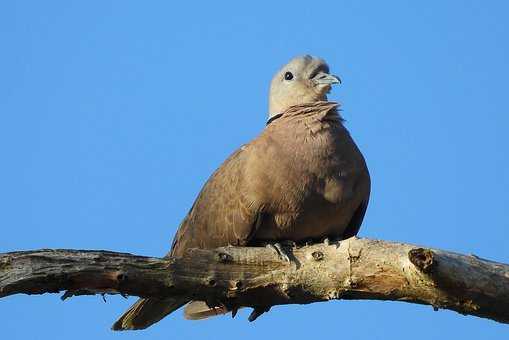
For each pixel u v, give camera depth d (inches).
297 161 538.0
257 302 455.5
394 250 437.7
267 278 446.3
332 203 545.3
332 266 443.5
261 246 561.9
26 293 410.0
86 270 412.5
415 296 433.4
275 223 546.0
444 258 413.4
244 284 444.5
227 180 561.0
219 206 560.4
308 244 561.0
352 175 550.9
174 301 553.0
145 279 426.6
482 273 417.4
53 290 412.5
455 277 414.9
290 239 558.9
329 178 541.0
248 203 541.0
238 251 448.8
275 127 561.0
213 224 565.3
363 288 440.8
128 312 559.5
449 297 424.2
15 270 402.0
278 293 450.0
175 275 433.7
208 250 445.1
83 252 415.5
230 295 446.6
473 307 425.7
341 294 446.0
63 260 409.7
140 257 427.5
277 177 534.9
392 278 434.9
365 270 438.3
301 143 543.5
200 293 442.6
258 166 540.7
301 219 543.8
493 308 426.0
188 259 438.0
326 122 555.5
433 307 433.1
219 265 442.6
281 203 537.3
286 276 446.3
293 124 553.6
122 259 422.0
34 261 405.1
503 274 419.2
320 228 554.6
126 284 423.5
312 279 446.3
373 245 441.7
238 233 551.5
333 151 543.8
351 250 442.6
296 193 535.5
